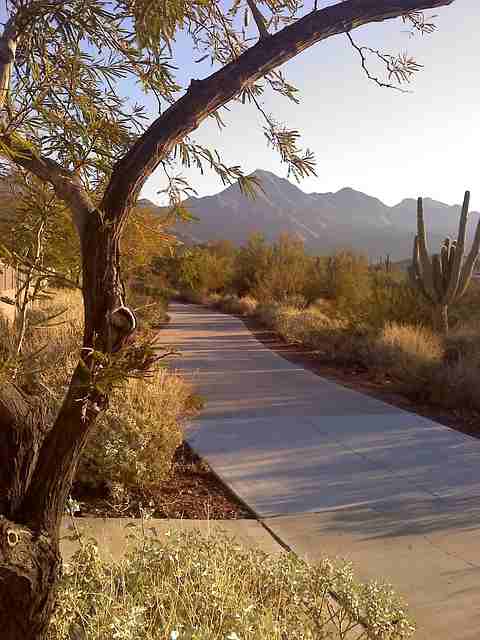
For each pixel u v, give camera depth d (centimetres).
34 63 233
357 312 1966
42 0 237
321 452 817
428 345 1478
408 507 625
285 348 2008
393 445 862
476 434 949
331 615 335
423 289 1772
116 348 212
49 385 514
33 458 233
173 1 244
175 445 680
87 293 218
